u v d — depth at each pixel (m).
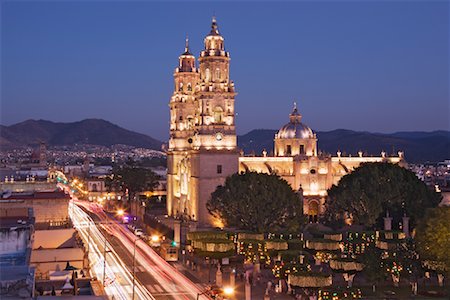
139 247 143.75
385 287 103.56
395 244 111.62
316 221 187.88
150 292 97.75
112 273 112.00
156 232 168.88
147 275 111.94
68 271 85.94
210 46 172.62
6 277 53.53
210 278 112.00
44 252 93.50
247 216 142.25
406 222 140.88
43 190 147.12
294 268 100.56
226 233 129.62
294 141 197.50
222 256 112.00
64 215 119.88
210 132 169.25
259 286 106.88
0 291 50.16
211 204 153.62
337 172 195.50
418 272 104.56
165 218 181.00
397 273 102.62
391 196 147.88
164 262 126.44
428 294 97.75
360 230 144.38
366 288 102.69
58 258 94.00
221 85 171.25
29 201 117.88
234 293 101.25
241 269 120.31
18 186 157.75
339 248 115.06
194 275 114.56
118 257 129.38
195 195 169.12
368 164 164.88
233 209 143.62
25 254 69.50
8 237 73.88
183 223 155.50
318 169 190.38
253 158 192.25
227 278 112.88
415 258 106.00
